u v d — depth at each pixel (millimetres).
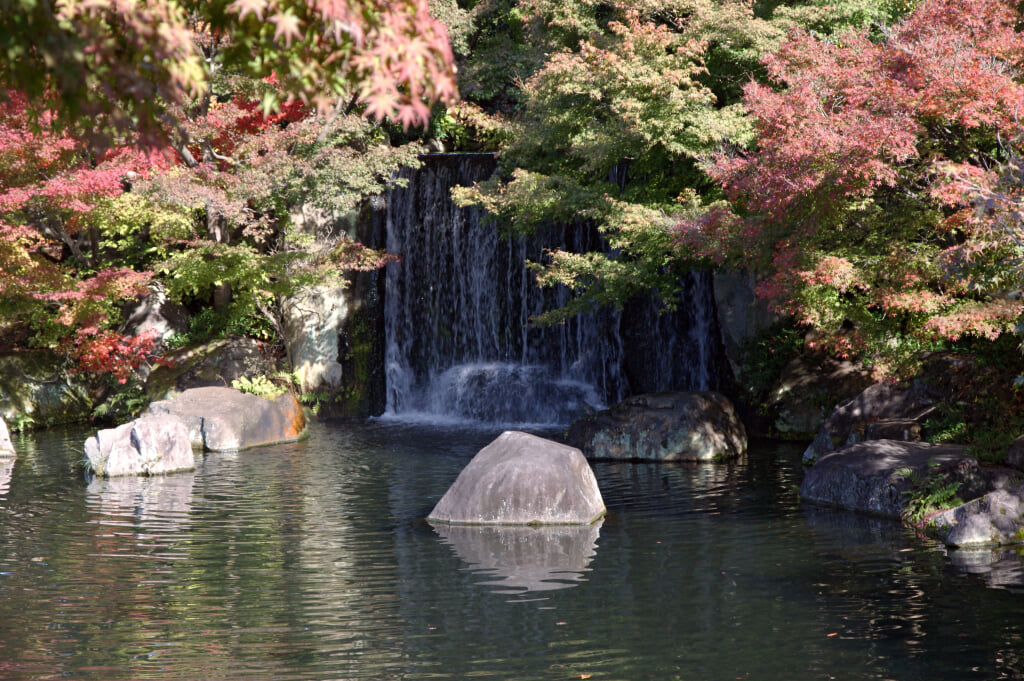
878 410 17188
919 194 14141
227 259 23969
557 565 10750
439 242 27125
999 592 9453
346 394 26641
